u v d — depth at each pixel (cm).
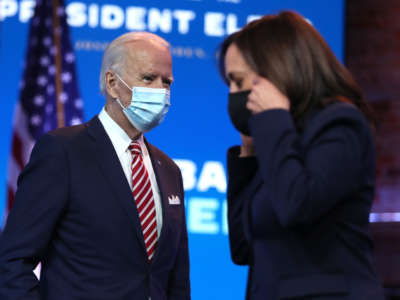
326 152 195
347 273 200
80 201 284
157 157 332
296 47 212
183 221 328
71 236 284
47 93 594
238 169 248
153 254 297
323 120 201
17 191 288
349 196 201
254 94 210
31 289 272
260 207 213
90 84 601
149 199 304
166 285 307
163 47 317
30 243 274
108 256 283
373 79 684
